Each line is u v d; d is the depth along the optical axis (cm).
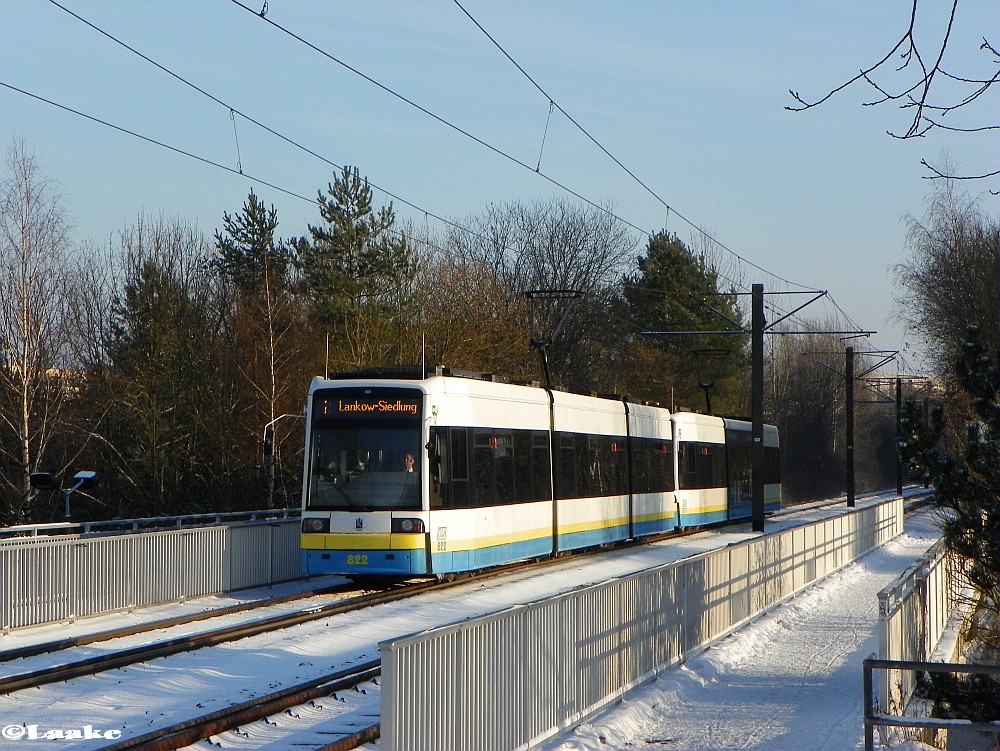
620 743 1012
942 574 1778
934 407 1307
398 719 723
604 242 6488
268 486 3797
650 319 7162
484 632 851
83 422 4406
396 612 1759
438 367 2072
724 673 1382
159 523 3706
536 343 3412
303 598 1931
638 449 3048
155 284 4475
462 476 2034
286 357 4556
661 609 1305
